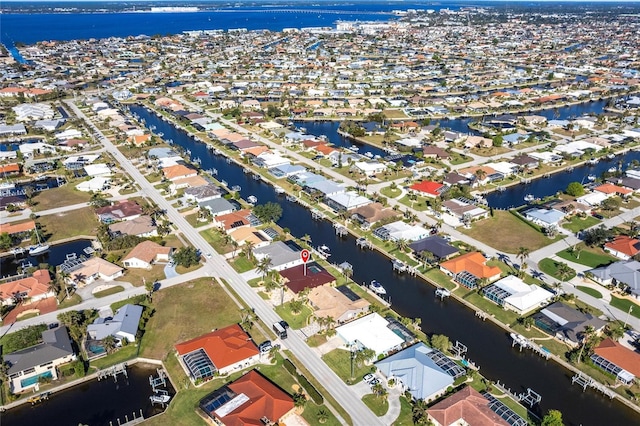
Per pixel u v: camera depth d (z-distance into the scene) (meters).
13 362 110.25
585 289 143.50
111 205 197.75
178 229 180.50
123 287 144.75
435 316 135.12
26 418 101.06
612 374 109.81
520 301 134.50
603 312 132.50
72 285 144.75
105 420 100.31
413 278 154.00
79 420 100.38
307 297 138.38
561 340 122.56
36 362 110.12
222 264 157.25
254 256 158.88
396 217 186.38
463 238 175.62
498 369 115.19
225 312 133.00
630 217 191.25
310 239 175.62
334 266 157.50
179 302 137.12
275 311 133.62
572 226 184.00
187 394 105.25
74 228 182.25
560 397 106.69
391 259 164.00
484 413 96.44
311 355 117.12
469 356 119.38
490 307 136.88
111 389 108.75
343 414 99.88
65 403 104.88
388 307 137.12
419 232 174.88
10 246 167.38
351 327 124.50
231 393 102.44
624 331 124.06
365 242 172.12
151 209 191.62
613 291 142.25
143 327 126.62
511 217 192.12
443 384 106.00
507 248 168.25
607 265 154.62
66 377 110.31
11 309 134.38
